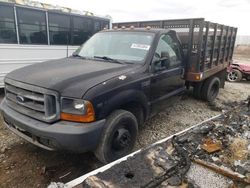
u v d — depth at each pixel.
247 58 26.89
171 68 4.58
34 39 7.20
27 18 6.91
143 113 3.95
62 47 8.00
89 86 2.88
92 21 8.81
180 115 5.64
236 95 8.39
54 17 7.60
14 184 2.93
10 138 4.11
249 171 1.92
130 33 4.40
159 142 2.35
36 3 7.05
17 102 3.23
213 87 6.87
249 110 3.61
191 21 5.23
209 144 2.33
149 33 4.25
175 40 4.87
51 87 2.82
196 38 5.24
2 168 3.24
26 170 3.22
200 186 1.74
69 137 2.70
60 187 1.67
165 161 1.97
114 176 1.75
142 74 3.68
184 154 2.09
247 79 12.10
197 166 1.98
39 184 2.95
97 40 4.61
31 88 2.97
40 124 2.87
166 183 1.73
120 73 3.39
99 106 2.89
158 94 4.22
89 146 2.84
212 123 2.94
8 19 6.48
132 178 1.74
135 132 3.57
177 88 5.04
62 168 3.30
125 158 2.07
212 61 6.23
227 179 1.84
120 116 3.18
